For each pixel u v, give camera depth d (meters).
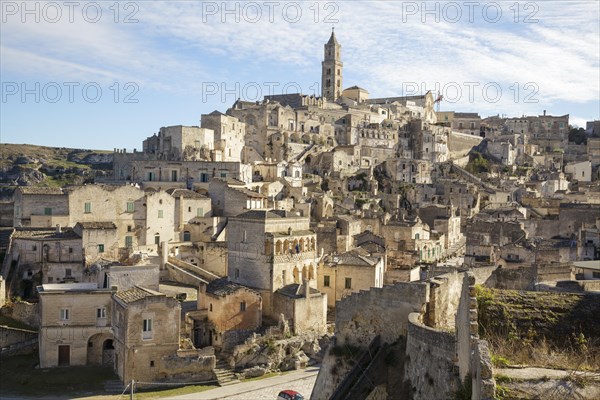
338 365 36.38
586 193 152.75
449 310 35.22
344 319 36.97
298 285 86.00
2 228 107.94
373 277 93.75
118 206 110.62
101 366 75.62
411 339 29.64
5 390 67.56
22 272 92.62
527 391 16.81
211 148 173.12
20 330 78.69
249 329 82.50
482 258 97.06
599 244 102.69
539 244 98.50
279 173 169.88
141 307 70.50
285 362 78.88
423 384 27.83
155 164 146.62
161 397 66.69
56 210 105.75
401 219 142.12
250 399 66.25
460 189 174.88
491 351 21.42
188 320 81.88
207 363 72.75
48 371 73.00
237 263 91.88
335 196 166.75
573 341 22.73
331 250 115.75
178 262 106.06
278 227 90.25
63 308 75.25
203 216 122.06
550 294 24.81
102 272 81.62
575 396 16.70
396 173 197.12
